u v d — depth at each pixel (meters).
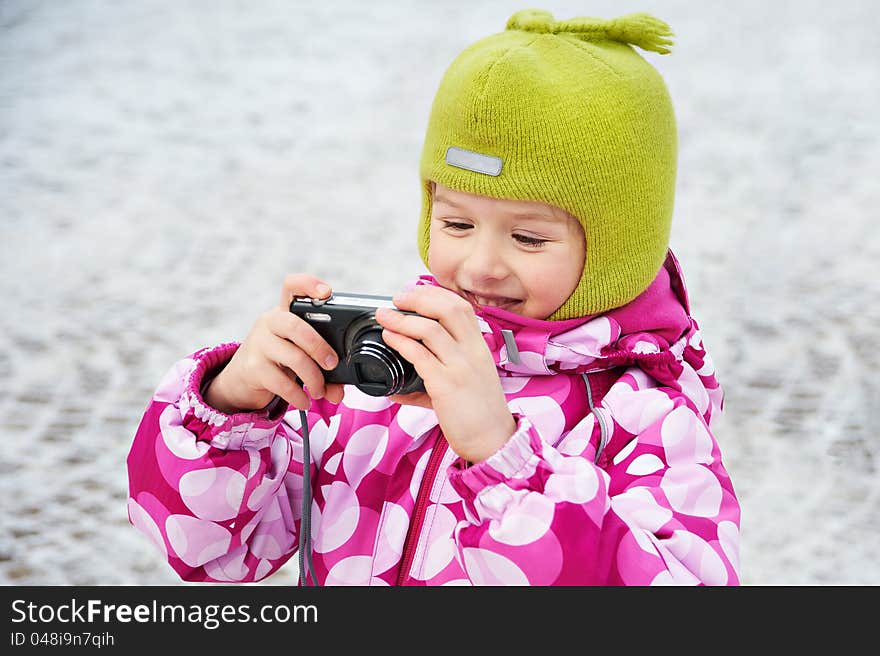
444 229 2.18
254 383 1.98
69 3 15.30
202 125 10.88
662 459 2.06
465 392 1.81
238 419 2.02
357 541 2.20
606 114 2.12
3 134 10.32
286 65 12.95
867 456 5.50
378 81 12.45
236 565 2.14
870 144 10.42
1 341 6.61
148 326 6.88
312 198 9.16
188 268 7.74
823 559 4.69
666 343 2.27
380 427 2.29
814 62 13.05
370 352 1.84
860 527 4.93
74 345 6.61
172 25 14.53
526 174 2.07
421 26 14.77
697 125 10.95
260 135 10.69
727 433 5.70
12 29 13.88
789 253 8.09
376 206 9.02
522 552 1.76
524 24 2.32
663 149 2.26
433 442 2.23
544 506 1.77
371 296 1.92
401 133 10.86
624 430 2.10
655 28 2.27
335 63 13.10
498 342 2.16
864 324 6.97
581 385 2.20
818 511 5.05
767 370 6.37
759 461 5.46
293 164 9.96
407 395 1.94
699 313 7.09
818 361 6.48
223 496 2.01
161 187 9.29
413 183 9.58
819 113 11.30
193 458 2.01
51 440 5.62
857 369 6.38
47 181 9.30
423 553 2.13
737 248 8.17
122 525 4.95
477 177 2.08
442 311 1.84
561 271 2.13
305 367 1.91
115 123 10.79
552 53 2.16
